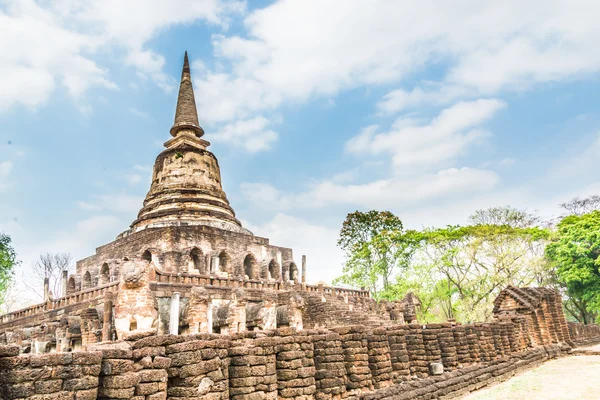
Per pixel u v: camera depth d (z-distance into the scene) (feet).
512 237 168.66
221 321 79.10
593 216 183.83
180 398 30.45
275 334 40.14
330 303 96.99
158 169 137.49
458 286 164.96
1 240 146.92
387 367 51.65
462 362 67.92
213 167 139.74
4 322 121.39
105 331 74.18
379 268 177.58
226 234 119.85
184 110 143.64
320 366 43.70
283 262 132.57
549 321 116.88
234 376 35.73
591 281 181.68
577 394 55.47
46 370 24.30
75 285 127.54
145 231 115.65
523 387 62.64
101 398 27.04
